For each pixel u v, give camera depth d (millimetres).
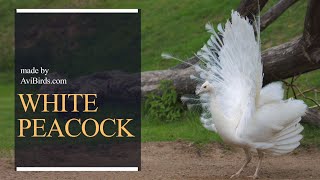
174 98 17594
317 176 11305
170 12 30641
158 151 14148
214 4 29781
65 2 33312
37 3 33750
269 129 10555
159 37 28672
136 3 32438
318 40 14086
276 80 16062
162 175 11359
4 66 29578
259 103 10688
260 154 10977
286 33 24922
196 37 27453
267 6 26109
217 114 10750
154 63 26609
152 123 17547
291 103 10766
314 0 13141
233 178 10953
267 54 15609
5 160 13156
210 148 14258
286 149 10891
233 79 11047
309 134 15562
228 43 11008
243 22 10734
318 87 19969
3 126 17734
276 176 11305
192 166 12477
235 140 10656
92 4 32656
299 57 14867
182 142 14844
